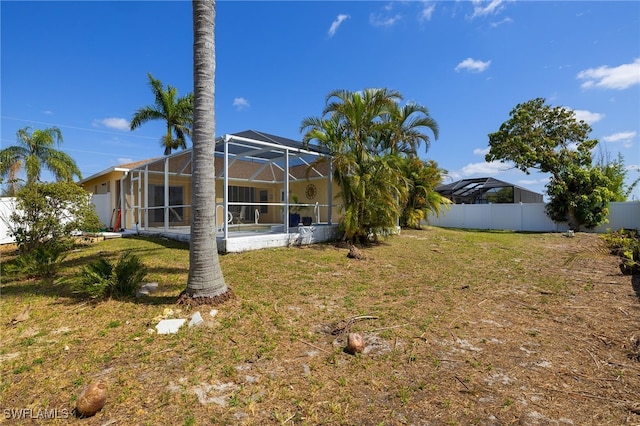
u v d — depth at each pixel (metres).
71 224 8.16
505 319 4.33
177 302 4.54
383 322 4.15
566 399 2.55
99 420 2.27
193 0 4.45
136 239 11.39
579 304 4.96
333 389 2.67
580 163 17.88
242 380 2.78
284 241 9.95
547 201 18.20
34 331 3.77
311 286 5.74
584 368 3.04
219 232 11.32
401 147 13.72
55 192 7.95
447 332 3.87
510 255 9.59
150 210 14.25
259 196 17.55
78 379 2.77
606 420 2.29
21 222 7.93
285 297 5.05
